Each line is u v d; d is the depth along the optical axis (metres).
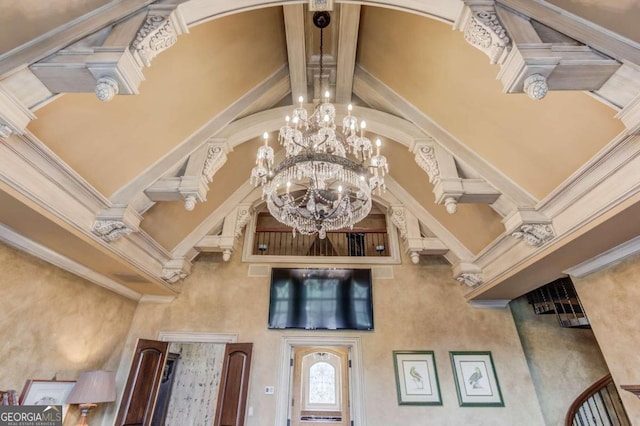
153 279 4.36
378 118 3.88
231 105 3.70
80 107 2.38
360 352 4.82
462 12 1.93
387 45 3.36
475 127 3.15
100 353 4.27
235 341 4.88
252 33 3.21
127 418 4.17
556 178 2.84
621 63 1.72
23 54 1.72
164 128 3.14
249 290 5.23
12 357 2.99
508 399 4.51
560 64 1.71
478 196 3.29
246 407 4.36
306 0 2.26
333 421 8.60
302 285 5.20
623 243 2.86
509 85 1.83
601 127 2.28
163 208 3.94
